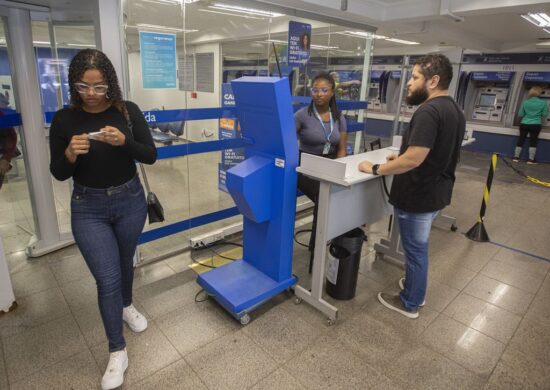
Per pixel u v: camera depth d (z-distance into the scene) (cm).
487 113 840
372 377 176
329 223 219
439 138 181
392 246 292
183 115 271
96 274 154
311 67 382
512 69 775
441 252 319
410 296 223
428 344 201
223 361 183
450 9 381
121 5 219
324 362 184
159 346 191
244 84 199
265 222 225
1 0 228
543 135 740
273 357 187
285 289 235
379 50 988
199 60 282
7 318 209
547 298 251
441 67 181
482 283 268
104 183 153
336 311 212
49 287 241
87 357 182
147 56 246
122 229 166
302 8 341
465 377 178
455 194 497
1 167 239
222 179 355
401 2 407
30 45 247
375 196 252
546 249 331
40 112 262
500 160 748
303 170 204
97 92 138
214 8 287
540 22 469
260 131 208
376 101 1020
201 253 298
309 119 265
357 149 468
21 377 168
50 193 281
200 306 227
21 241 304
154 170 363
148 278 258
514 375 180
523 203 466
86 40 281
